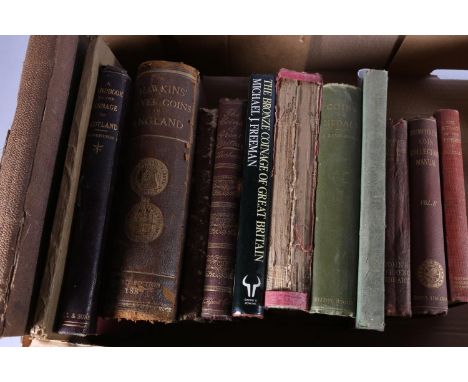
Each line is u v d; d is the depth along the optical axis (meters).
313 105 0.60
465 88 0.81
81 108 0.54
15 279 0.46
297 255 0.56
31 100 0.51
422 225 0.61
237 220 0.61
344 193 0.58
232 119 0.64
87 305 0.52
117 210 0.57
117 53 0.74
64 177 0.52
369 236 0.55
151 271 0.55
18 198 0.48
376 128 0.58
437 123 0.67
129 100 0.61
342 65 0.79
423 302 0.59
